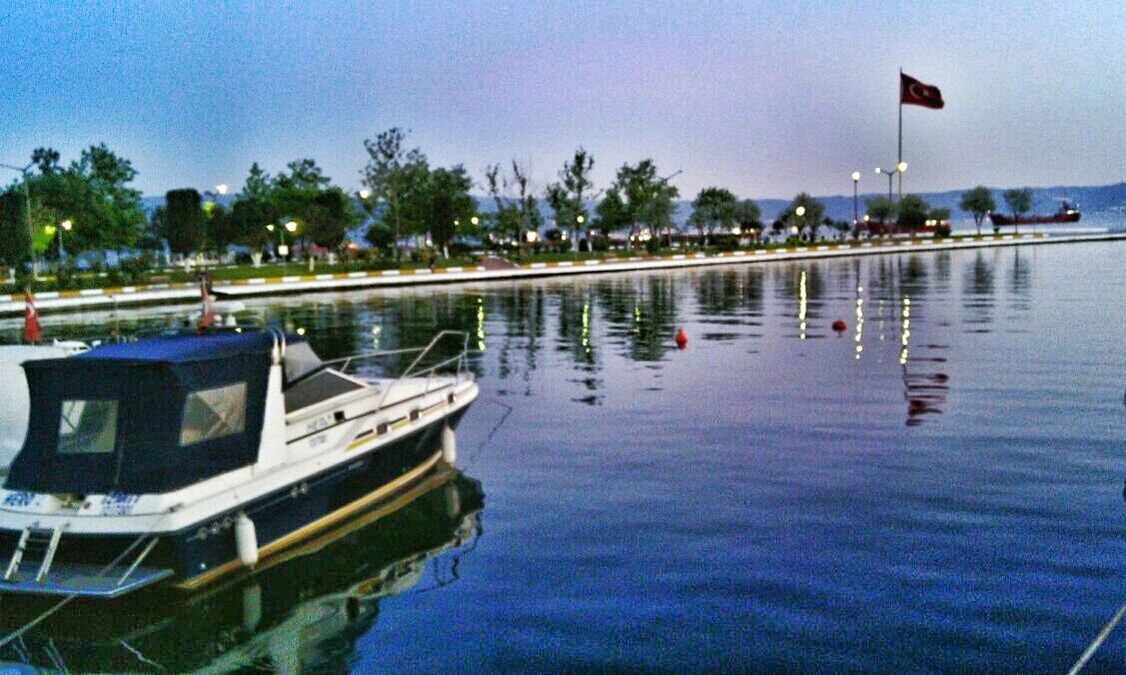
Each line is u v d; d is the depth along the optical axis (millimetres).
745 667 8336
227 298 51938
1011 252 84562
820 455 14969
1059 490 12812
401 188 88188
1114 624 8898
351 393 13227
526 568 10734
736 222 114500
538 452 15812
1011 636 8727
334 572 10773
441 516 12609
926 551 10773
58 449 10156
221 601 10133
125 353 10750
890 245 91500
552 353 27609
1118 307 35312
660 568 10562
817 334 30156
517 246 94375
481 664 8625
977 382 20688
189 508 9812
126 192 87000
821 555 10750
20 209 59656
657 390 21078
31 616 9930
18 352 12703
